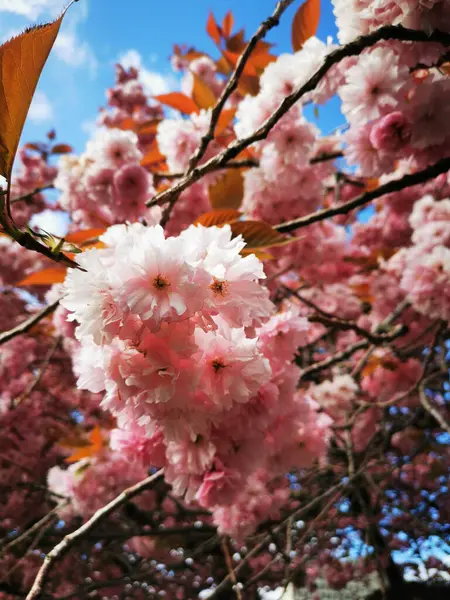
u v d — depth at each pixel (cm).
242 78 76
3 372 112
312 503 73
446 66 45
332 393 83
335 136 61
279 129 49
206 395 27
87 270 22
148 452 37
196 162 39
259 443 35
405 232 101
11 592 99
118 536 87
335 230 74
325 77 44
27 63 20
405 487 122
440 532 88
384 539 116
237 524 61
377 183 83
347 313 106
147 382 24
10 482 101
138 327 23
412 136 42
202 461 33
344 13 38
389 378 88
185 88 95
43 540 104
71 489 75
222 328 26
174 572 133
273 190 58
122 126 92
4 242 121
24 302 131
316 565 124
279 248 65
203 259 23
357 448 105
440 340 74
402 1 34
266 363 28
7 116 20
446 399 103
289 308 38
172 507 117
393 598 120
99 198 59
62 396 124
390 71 39
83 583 111
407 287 62
